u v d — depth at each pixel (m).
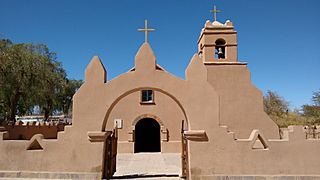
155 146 28.44
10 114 28.00
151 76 10.62
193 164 10.02
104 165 10.38
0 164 10.41
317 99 38.22
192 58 10.73
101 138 10.23
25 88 27.75
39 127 25.61
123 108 23.58
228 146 10.12
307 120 36.25
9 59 26.02
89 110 10.52
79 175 10.10
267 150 10.09
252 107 17.83
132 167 15.71
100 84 10.66
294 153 10.07
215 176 9.93
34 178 10.16
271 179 9.85
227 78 18.25
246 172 9.95
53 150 10.38
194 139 10.17
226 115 17.72
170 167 15.66
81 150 10.28
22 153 10.47
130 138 23.27
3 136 10.67
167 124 23.47
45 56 31.47
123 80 10.63
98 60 10.84
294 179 9.84
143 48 10.85
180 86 10.52
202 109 10.35
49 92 31.34
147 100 24.06
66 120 39.19
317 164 9.98
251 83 18.17
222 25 19.91
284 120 38.81
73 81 43.78
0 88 26.09
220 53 19.72
